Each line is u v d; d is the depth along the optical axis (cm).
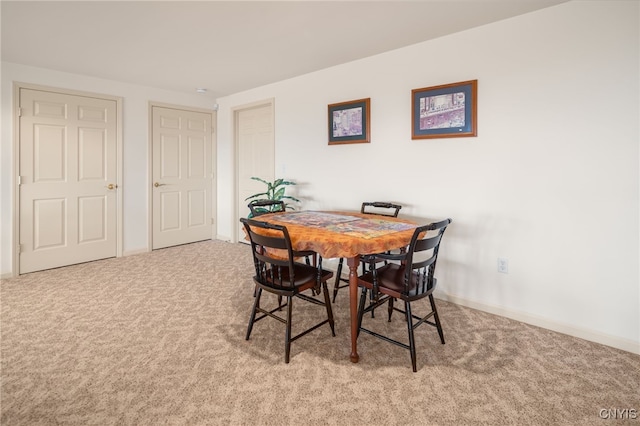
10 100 330
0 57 317
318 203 369
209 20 244
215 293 294
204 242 488
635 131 198
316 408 155
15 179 335
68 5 222
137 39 278
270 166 436
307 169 378
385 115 309
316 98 364
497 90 246
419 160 289
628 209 203
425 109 280
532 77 231
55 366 184
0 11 230
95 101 385
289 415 151
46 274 343
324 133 359
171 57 320
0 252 330
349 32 264
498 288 254
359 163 331
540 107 229
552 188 227
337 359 194
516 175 241
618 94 202
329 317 219
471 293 267
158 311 256
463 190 266
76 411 151
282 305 266
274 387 169
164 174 448
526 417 150
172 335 220
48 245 359
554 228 228
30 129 343
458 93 262
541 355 198
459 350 204
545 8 224
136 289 302
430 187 284
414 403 158
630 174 201
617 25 201
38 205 351
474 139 258
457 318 247
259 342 212
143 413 151
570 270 224
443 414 151
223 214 497
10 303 269
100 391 165
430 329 230
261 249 219
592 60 209
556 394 164
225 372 181
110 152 399
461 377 177
